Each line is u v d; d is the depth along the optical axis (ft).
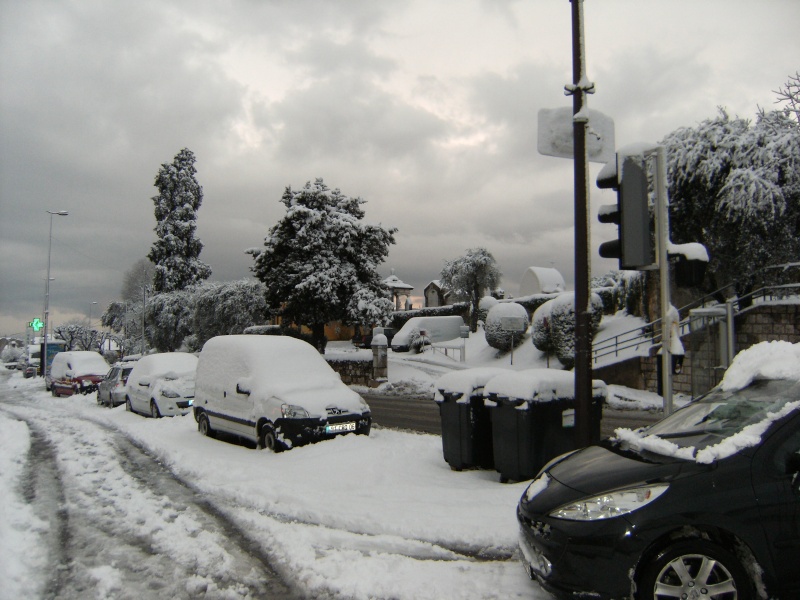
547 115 22.97
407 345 123.24
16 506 24.59
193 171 189.57
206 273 184.65
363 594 15.46
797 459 12.64
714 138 67.62
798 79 69.00
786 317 58.13
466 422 28.19
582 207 22.18
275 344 40.70
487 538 18.99
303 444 34.58
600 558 12.93
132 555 18.79
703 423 15.92
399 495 24.38
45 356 167.63
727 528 12.41
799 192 63.16
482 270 147.43
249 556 18.61
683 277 21.07
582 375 21.75
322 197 109.70
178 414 56.03
